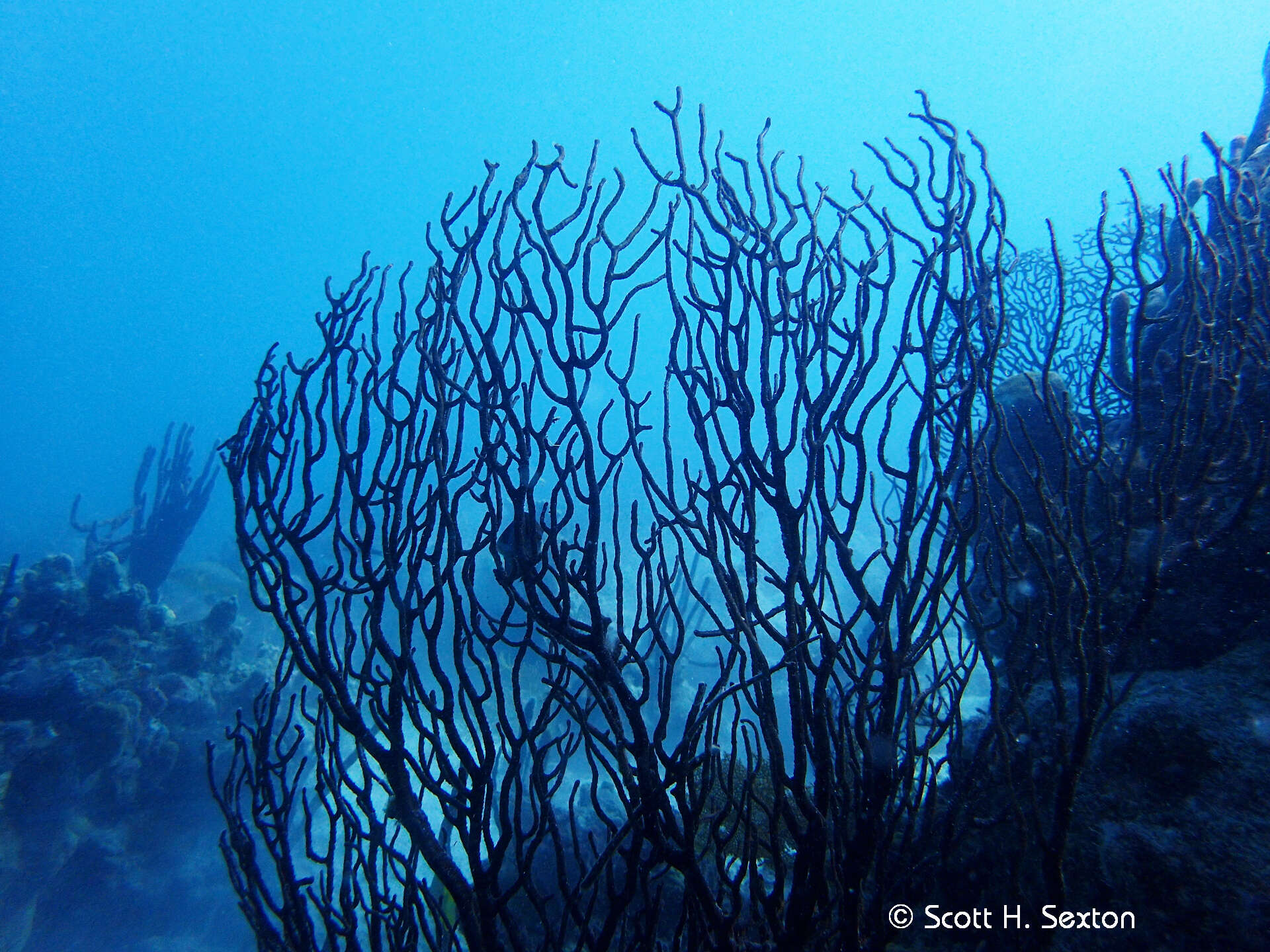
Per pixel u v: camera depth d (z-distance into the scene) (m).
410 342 3.04
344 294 3.13
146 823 7.52
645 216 2.47
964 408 2.20
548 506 2.43
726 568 2.39
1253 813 2.50
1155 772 2.85
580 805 5.36
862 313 2.36
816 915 2.38
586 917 2.38
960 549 2.21
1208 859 2.46
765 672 2.29
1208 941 2.33
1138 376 2.81
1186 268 3.04
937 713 2.96
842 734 2.29
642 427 2.53
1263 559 3.27
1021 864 2.36
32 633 7.95
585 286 2.32
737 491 2.54
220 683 8.77
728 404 2.44
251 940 7.32
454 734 2.53
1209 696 2.94
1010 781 2.38
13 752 6.89
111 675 7.93
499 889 2.48
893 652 2.25
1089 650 2.61
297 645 2.78
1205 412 2.87
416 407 2.93
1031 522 4.95
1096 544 2.94
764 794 4.85
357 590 2.88
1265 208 4.68
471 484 2.57
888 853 2.47
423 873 6.45
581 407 2.35
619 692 2.34
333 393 2.98
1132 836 2.69
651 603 2.42
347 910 2.81
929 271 2.29
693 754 2.26
